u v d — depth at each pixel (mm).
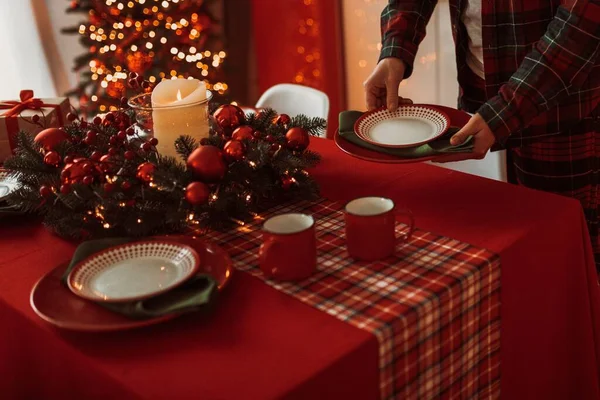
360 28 2963
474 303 987
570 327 1243
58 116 1602
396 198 1255
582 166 1586
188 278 930
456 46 1671
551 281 1163
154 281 971
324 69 3123
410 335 896
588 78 1489
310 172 1396
